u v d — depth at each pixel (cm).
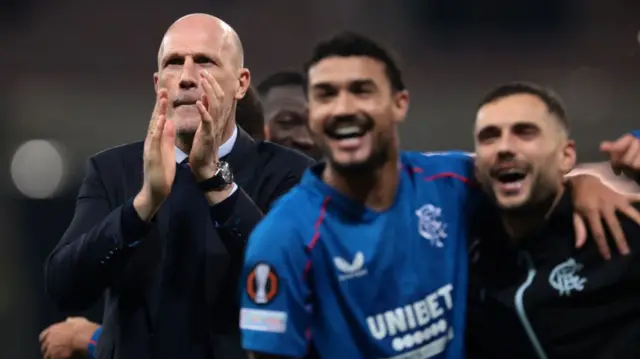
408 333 1088
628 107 3991
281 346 1044
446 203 1159
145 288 1211
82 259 1163
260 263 1054
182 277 1212
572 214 1145
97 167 1278
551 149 1127
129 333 1209
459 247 1152
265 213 1257
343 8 4425
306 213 1079
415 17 4528
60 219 3331
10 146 3584
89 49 4284
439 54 4516
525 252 1152
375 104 1055
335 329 1071
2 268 3184
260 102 1567
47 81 4028
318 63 1062
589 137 3859
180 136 1216
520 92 1138
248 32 4372
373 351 1076
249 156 1277
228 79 1226
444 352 1114
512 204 1125
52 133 3688
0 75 4125
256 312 1053
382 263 1080
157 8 4362
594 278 1125
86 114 3838
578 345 1135
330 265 1070
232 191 1179
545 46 4609
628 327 1132
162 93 1162
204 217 1228
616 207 1132
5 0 4253
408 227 1107
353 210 1084
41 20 4284
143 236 1164
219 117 1170
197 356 1203
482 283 1162
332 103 1057
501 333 1155
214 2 4381
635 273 1120
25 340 3152
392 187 1104
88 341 1535
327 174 1104
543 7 4659
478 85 4375
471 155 1232
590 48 4522
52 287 1202
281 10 4391
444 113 3922
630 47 4450
